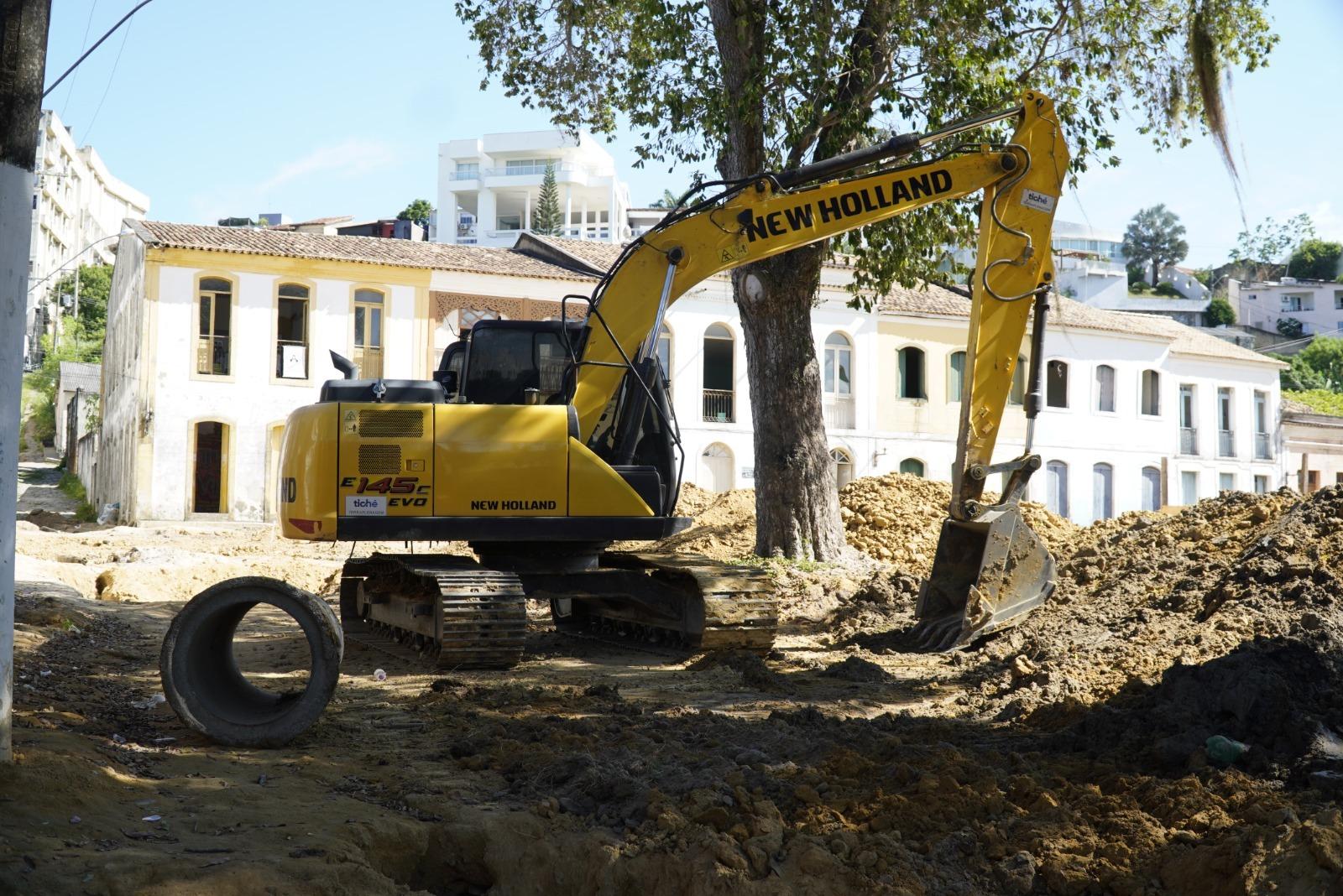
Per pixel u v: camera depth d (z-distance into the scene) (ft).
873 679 34.19
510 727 24.82
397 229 156.04
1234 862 16.79
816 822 18.58
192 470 101.14
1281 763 20.45
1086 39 56.08
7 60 17.88
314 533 34.32
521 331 38.58
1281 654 22.86
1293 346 259.19
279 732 22.99
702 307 111.45
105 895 14.65
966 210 58.49
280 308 103.65
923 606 37.09
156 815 17.75
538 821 18.86
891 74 54.90
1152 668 30.35
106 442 124.06
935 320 118.73
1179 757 21.24
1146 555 43.93
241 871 15.52
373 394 35.47
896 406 117.50
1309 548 36.96
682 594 39.50
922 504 71.56
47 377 204.03
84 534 88.43
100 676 30.35
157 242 99.04
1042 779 20.85
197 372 101.09
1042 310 37.47
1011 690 30.91
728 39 55.52
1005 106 53.78
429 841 18.39
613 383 37.32
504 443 35.29
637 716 26.71
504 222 360.28
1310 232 314.76
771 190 37.50
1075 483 125.39
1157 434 130.21
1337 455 147.13
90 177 331.77
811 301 59.47
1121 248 371.97
